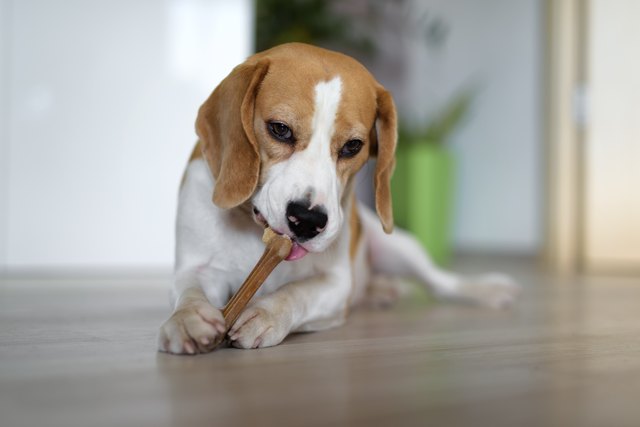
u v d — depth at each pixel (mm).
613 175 4125
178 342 1163
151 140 3121
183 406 851
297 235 1312
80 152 3025
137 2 3082
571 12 4297
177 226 1562
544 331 1643
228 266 1530
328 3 5230
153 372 1035
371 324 1750
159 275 3066
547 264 4340
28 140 2959
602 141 4168
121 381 975
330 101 1409
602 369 1141
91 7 3016
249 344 1254
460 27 5355
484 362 1196
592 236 4211
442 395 945
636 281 3266
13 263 2963
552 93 4410
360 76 1499
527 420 832
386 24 5875
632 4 4027
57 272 3021
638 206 4031
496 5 5082
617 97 4102
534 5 4812
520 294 2639
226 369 1070
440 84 5504
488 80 5168
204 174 1518
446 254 4684
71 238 3029
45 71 2969
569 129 4324
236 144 1387
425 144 4633
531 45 4840
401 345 1377
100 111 3047
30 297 2172
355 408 864
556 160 4387
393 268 2359
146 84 3107
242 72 1420
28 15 2936
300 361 1157
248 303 1354
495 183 5160
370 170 3645
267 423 789
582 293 2707
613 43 4109
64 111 3000
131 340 1334
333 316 1584
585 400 929
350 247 1737
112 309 1890
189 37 3168
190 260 1532
